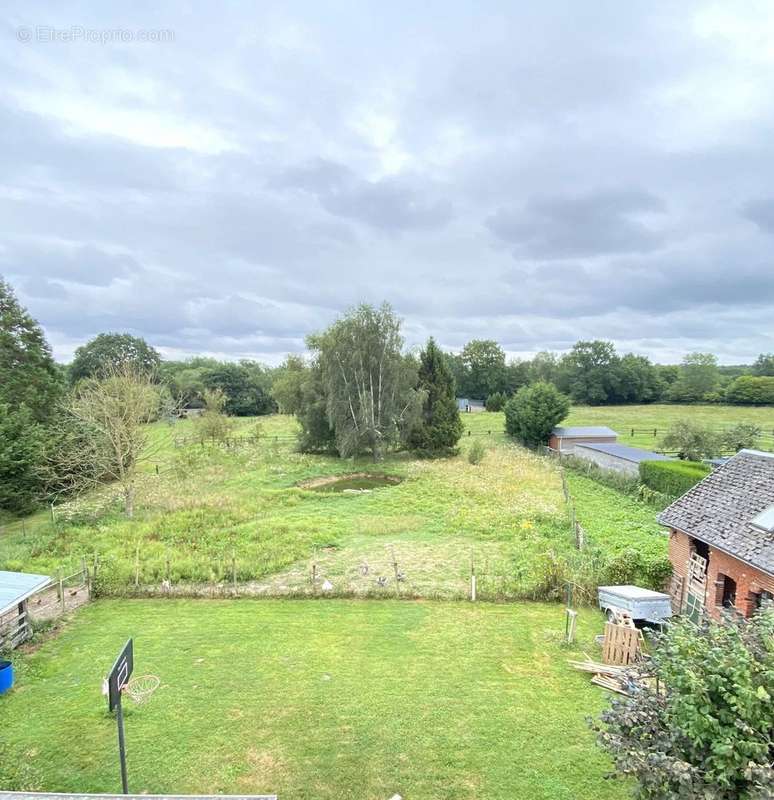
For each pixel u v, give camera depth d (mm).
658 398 103875
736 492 14812
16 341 33125
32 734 9797
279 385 48438
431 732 9883
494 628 14297
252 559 19516
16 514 27609
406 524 24625
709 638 5973
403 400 43469
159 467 39625
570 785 8492
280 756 9227
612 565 16266
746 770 4785
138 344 85250
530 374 117250
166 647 13281
